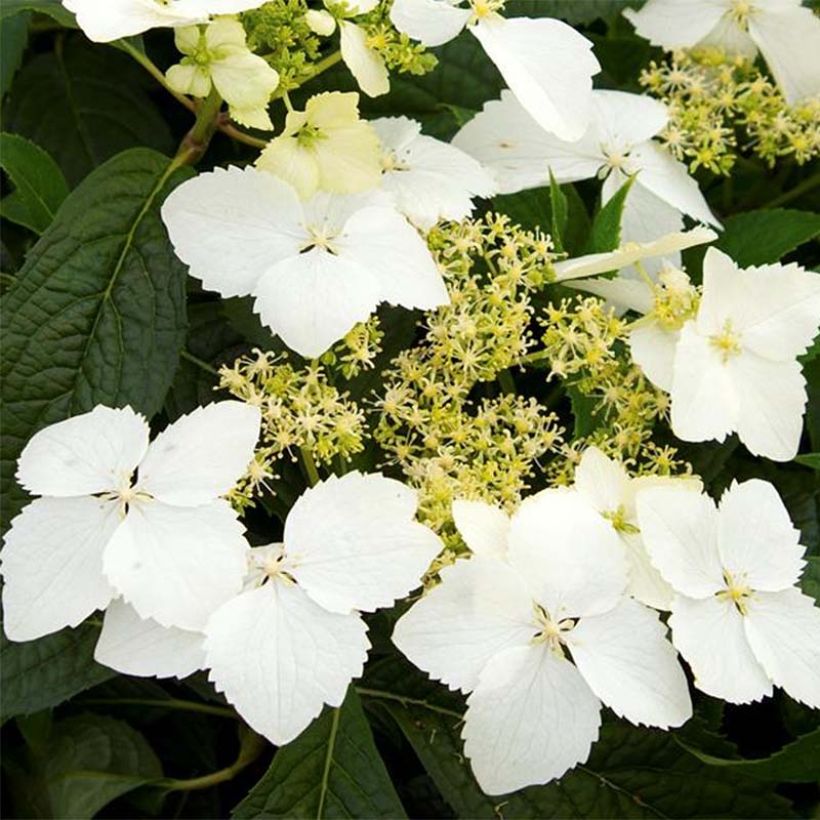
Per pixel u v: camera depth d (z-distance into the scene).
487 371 0.40
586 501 0.37
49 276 0.40
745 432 0.40
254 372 0.39
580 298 0.41
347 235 0.39
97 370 0.39
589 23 0.47
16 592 0.37
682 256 0.44
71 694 0.38
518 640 0.37
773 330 0.40
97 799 0.42
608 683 0.37
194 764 0.46
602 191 0.44
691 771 0.41
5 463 0.39
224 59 0.38
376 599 0.37
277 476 0.39
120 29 0.37
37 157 0.43
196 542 0.37
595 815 0.41
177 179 0.41
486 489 0.38
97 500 0.37
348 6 0.39
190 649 0.36
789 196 0.47
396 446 0.39
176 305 0.40
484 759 0.36
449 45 0.46
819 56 0.45
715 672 0.37
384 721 0.44
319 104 0.39
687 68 0.47
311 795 0.40
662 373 0.40
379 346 0.42
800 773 0.39
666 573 0.37
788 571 0.38
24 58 0.49
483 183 0.42
